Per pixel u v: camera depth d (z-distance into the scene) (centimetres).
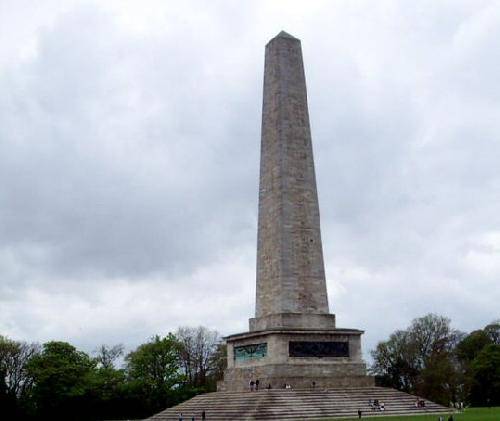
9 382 11688
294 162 7444
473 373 11444
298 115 7588
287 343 6931
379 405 6531
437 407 6894
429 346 12269
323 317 7212
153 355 11856
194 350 13462
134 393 11575
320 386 6925
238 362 7606
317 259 7356
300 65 7744
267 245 7475
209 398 7319
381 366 12250
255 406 6222
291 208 7325
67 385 11088
